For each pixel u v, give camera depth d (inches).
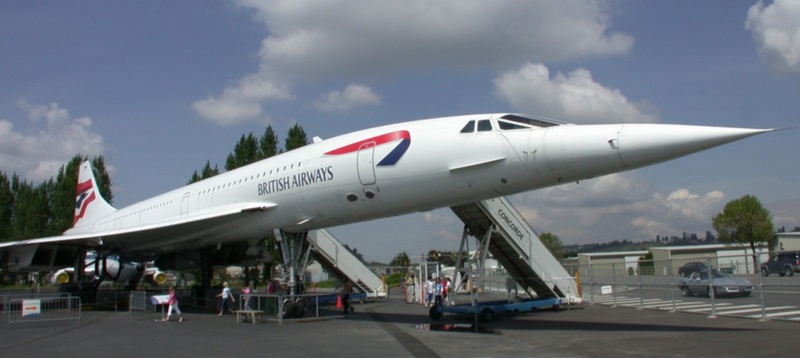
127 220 940.0
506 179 442.0
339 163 529.3
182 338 444.5
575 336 415.5
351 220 561.3
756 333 405.7
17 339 452.4
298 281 622.8
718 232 2246.6
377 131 522.6
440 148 468.1
